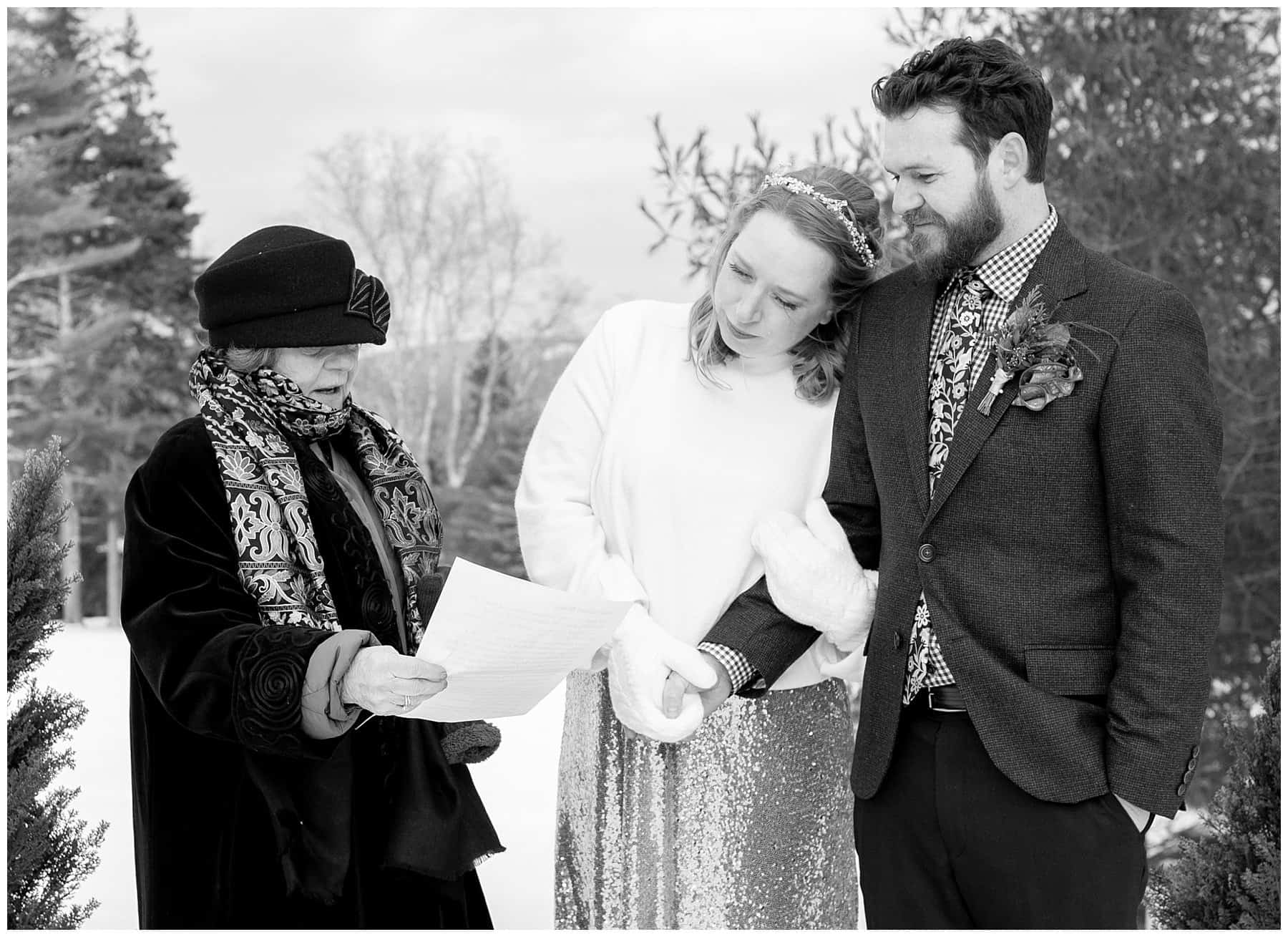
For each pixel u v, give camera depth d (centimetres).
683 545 238
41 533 263
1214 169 605
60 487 268
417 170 2361
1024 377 209
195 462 193
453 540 2217
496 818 474
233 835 193
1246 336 641
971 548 214
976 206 212
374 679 176
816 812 251
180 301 2508
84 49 2508
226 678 180
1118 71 570
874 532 240
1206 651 202
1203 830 499
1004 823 210
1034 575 211
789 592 231
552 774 529
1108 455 206
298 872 188
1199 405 204
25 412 2317
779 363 245
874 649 225
